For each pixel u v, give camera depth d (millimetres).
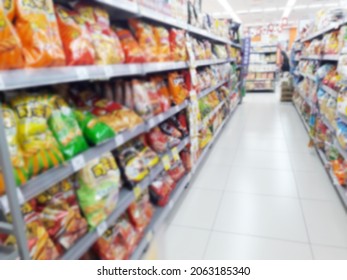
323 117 3197
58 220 1136
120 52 1446
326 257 1800
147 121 1747
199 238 2033
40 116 1034
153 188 2031
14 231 792
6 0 884
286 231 2088
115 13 1671
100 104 1554
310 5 12055
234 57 6281
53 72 985
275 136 4582
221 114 4707
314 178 2971
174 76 2309
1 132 731
